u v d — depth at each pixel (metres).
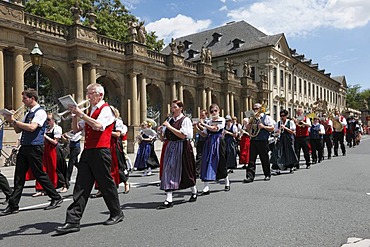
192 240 4.32
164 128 6.68
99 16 29.42
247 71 39.28
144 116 24.33
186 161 6.55
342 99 81.44
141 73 24.05
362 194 7.25
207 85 31.30
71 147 9.62
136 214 5.80
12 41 16.56
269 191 7.81
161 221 5.30
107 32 29.23
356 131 27.53
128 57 23.30
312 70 60.44
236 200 6.83
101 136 5.07
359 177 9.73
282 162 10.98
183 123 6.44
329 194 7.27
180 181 6.43
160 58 27.20
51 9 25.95
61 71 19.41
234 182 9.48
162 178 6.37
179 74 28.20
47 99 19.38
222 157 7.91
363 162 14.05
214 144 7.75
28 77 26.77
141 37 24.19
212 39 53.94
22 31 16.78
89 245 4.21
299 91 56.28
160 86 27.16
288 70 51.91
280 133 11.23
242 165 14.46
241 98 37.97
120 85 23.38
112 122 5.16
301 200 6.70
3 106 16.23
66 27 19.56
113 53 22.38
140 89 24.31
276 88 47.88
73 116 5.35
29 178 7.72
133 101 23.56
